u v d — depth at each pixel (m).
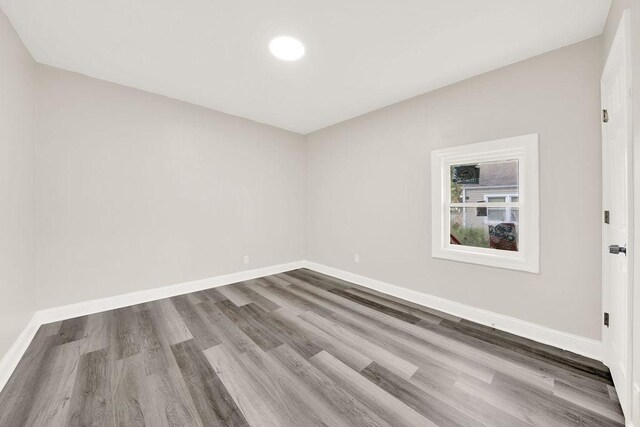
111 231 2.71
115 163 2.72
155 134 2.97
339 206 3.87
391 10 1.67
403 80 2.55
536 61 2.08
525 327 2.15
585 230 1.89
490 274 2.35
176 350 1.95
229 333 2.21
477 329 2.29
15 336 1.82
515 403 1.44
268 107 3.30
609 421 1.32
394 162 3.12
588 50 1.85
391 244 3.18
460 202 2.69
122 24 1.82
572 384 1.58
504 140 2.23
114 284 2.74
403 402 1.45
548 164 2.03
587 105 1.86
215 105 3.27
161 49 2.11
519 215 2.23
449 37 1.93
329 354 1.91
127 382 1.60
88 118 2.56
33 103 2.23
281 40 1.99
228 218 3.59
